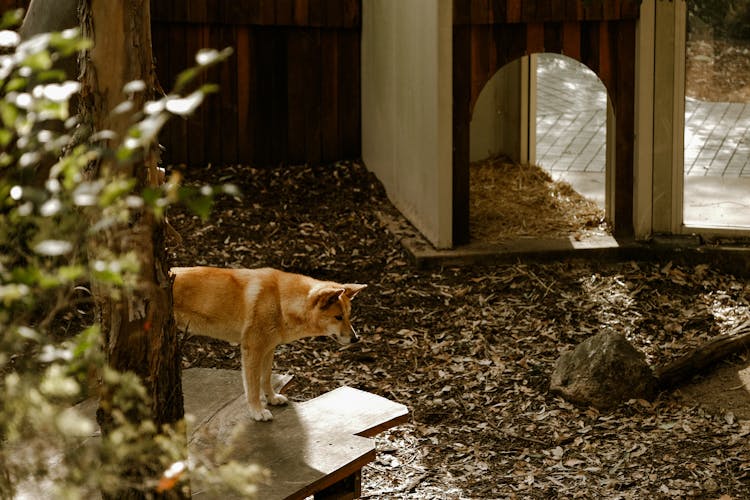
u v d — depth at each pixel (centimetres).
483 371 734
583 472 603
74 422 213
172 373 387
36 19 628
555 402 690
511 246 899
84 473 234
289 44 1077
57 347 220
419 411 683
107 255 225
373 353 763
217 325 541
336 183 1058
